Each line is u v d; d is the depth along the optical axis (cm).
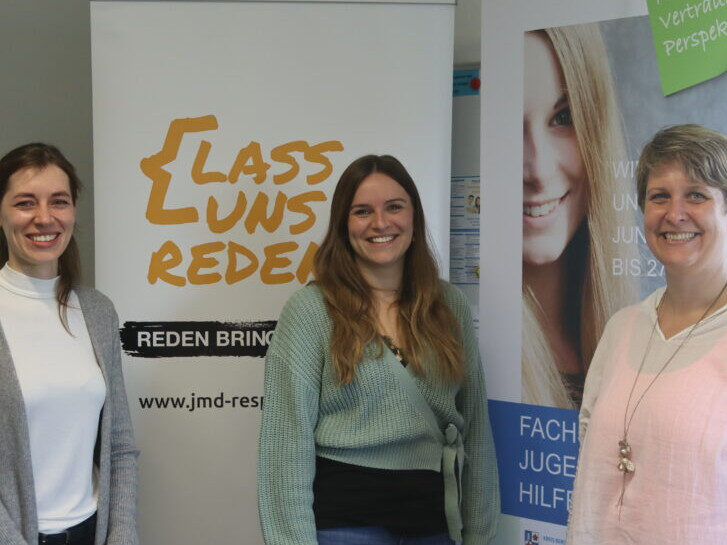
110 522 160
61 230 155
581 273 182
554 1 182
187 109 201
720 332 131
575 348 184
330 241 169
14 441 144
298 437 158
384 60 201
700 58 163
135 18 200
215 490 204
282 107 202
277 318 204
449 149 202
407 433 160
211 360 203
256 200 203
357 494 159
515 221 191
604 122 177
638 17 171
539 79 185
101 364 160
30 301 156
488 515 174
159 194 202
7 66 253
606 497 139
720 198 137
